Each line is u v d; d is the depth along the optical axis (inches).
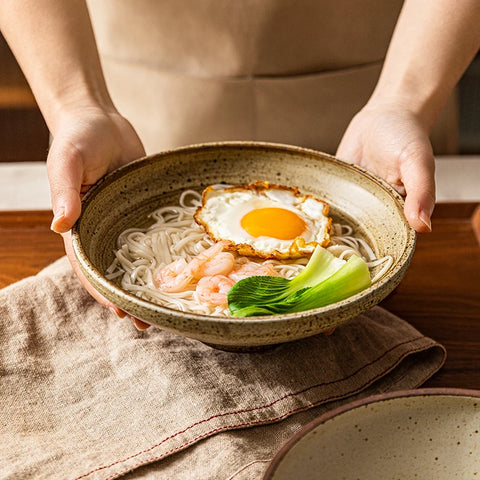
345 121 35.5
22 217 31.3
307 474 20.2
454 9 29.9
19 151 46.8
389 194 26.7
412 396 20.9
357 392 24.9
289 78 34.1
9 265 29.4
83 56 29.8
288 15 32.8
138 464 22.3
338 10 33.0
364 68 34.6
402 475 20.7
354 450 20.6
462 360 26.2
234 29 33.0
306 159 28.3
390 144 28.0
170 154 27.9
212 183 28.7
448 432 21.0
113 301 22.8
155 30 33.7
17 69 44.5
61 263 29.0
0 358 25.1
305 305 23.3
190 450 23.0
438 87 30.0
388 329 26.5
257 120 35.1
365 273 23.7
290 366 25.1
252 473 22.1
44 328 26.2
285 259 26.3
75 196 25.0
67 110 28.8
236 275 24.9
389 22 34.1
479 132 44.5
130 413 23.9
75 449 22.8
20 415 23.8
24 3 29.6
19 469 22.0
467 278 29.2
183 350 25.5
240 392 24.4
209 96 34.5
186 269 25.3
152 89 34.9
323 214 27.3
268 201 27.7
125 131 29.1
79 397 24.3
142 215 27.9
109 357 25.4
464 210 32.0
